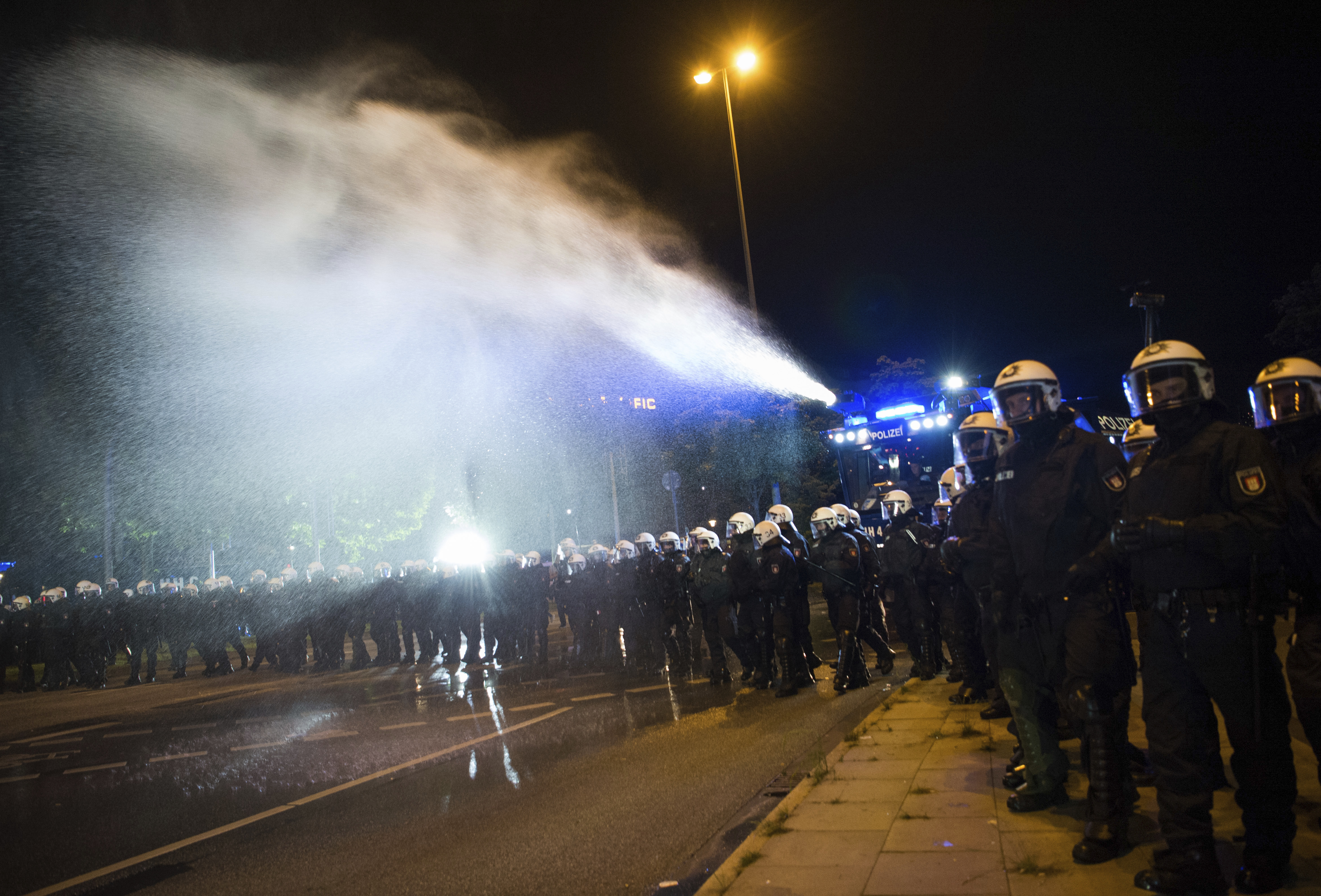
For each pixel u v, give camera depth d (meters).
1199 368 3.98
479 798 7.20
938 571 10.36
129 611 21.16
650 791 6.95
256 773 9.02
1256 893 3.79
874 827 5.15
